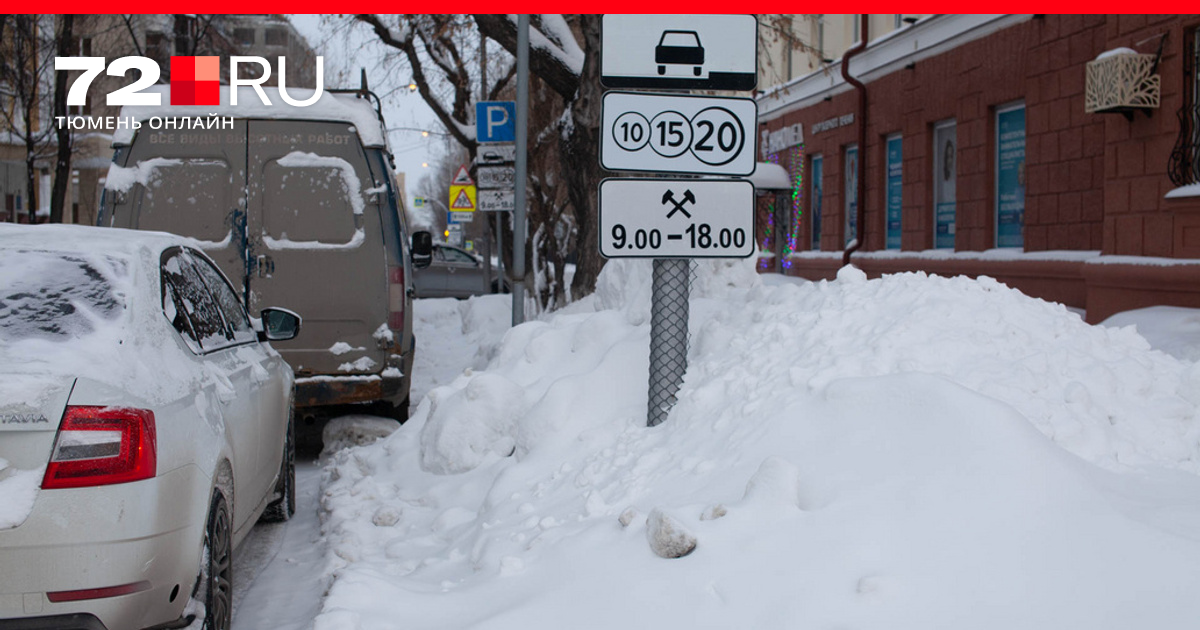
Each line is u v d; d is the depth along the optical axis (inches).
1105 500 148.0
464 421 258.1
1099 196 579.2
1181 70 475.5
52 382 134.6
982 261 679.7
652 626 142.9
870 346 197.0
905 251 798.5
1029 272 632.4
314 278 330.0
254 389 214.1
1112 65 487.2
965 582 134.3
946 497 149.0
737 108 219.3
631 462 202.8
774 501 157.8
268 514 254.1
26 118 942.4
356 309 331.6
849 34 886.4
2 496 129.6
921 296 214.2
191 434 153.3
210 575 157.5
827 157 938.7
